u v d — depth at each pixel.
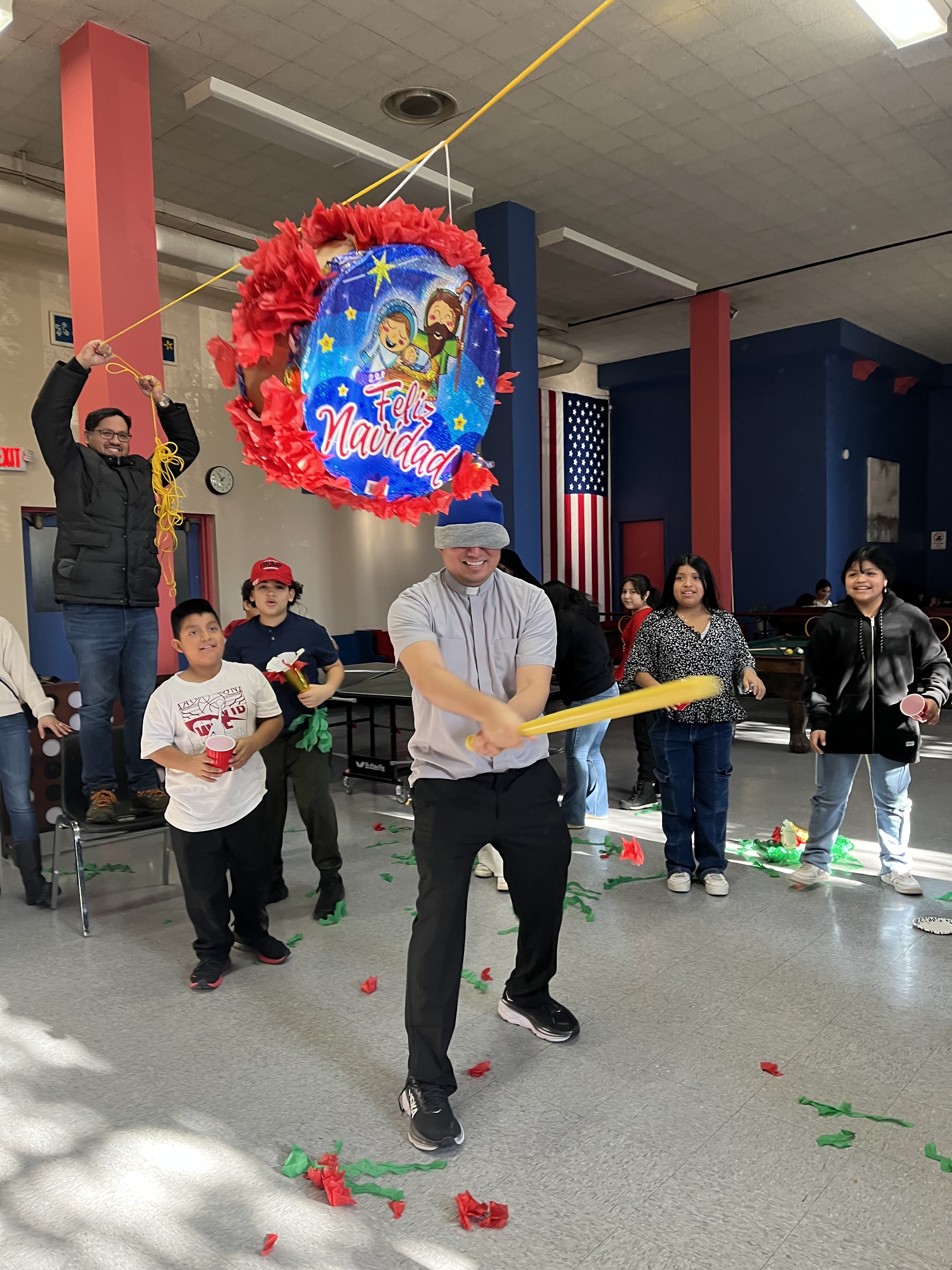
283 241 1.37
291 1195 2.05
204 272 8.48
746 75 6.23
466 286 1.53
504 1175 2.10
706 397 10.89
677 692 1.09
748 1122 2.28
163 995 3.11
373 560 11.52
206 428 9.57
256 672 3.27
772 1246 1.85
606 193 8.11
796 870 4.25
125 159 5.43
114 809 3.84
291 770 3.81
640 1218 1.94
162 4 5.20
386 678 6.69
